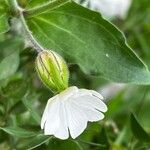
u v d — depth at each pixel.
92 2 0.31
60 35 0.22
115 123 0.29
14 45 0.25
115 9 0.34
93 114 0.19
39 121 0.22
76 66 0.25
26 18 0.21
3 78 0.22
